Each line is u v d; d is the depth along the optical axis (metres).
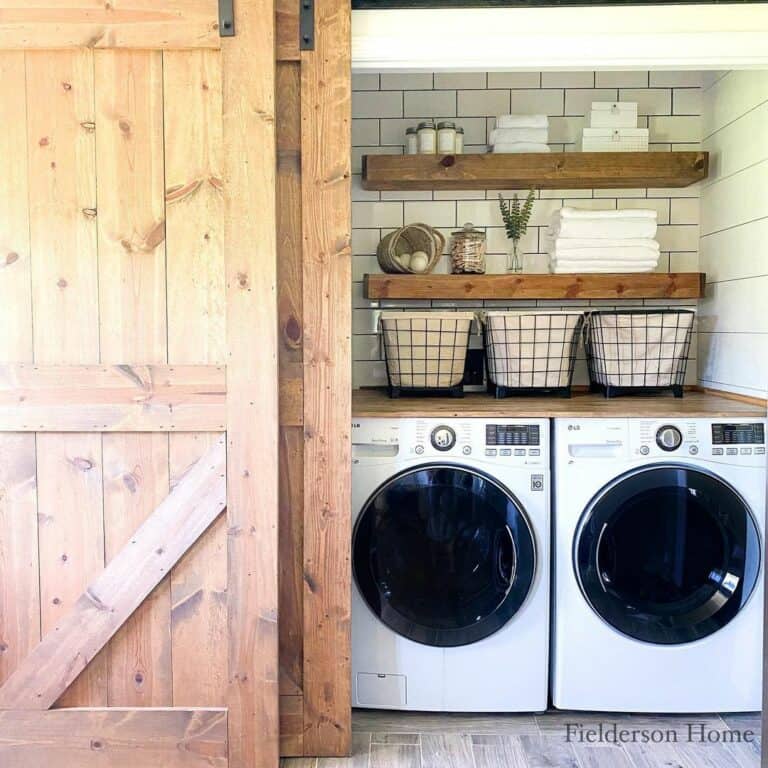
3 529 1.98
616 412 2.23
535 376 2.55
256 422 1.96
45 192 1.94
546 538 2.24
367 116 2.92
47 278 1.95
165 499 1.98
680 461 2.23
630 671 2.25
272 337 1.95
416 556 2.24
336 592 2.07
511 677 2.25
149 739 2.01
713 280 2.79
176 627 2.00
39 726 2.00
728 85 2.65
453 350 2.55
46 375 1.95
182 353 1.96
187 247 1.95
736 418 2.24
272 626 1.99
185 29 1.90
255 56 1.91
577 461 2.22
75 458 1.98
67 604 2.00
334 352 2.03
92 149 1.93
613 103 2.77
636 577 2.26
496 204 2.92
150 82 1.92
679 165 2.71
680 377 2.58
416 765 2.05
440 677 2.26
